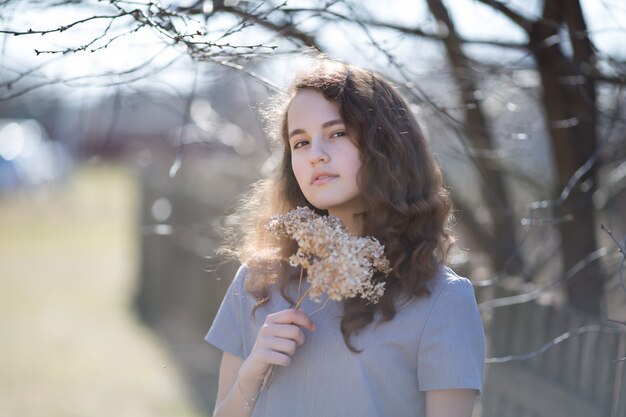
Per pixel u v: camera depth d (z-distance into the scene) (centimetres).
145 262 845
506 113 383
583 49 307
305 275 183
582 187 335
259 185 219
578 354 308
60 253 1180
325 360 171
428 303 168
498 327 358
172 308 785
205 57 207
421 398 170
